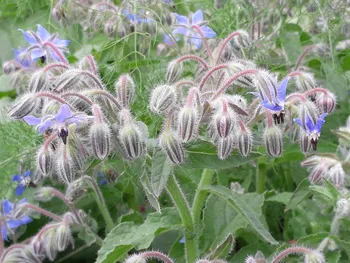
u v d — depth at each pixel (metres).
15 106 0.17
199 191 0.20
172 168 0.18
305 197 0.23
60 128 0.17
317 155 0.22
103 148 0.17
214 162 0.18
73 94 0.17
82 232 0.23
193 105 0.17
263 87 0.17
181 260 0.23
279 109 0.18
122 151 0.18
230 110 0.17
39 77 0.19
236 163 0.18
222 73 0.19
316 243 0.22
